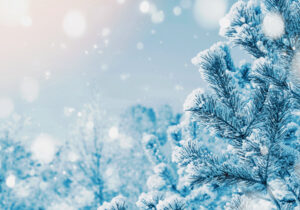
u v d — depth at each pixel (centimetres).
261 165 172
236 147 177
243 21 185
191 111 177
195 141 183
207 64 176
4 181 485
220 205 220
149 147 243
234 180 174
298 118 194
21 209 492
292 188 177
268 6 177
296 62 175
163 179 227
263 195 179
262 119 174
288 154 171
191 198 220
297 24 174
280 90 174
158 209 177
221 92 176
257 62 176
